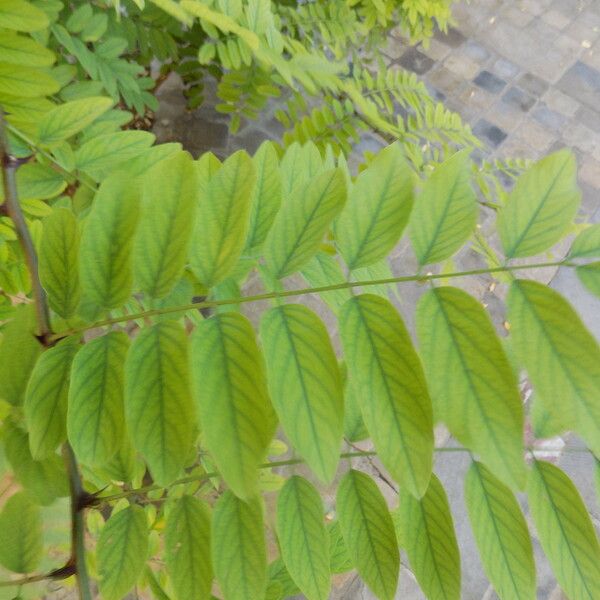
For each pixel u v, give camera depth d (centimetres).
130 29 51
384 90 54
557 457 75
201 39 63
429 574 19
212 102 98
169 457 15
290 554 19
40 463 19
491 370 15
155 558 33
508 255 16
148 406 15
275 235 17
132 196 15
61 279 17
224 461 14
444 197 16
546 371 14
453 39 126
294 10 56
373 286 20
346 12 59
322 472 14
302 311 16
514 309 15
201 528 20
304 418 15
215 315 15
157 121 94
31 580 19
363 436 22
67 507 22
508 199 16
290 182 21
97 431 16
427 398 15
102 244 16
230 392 15
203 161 19
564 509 18
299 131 52
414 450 15
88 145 23
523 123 118
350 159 95
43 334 18
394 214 16
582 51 131
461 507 77
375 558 19
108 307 16
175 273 16
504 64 125
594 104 124
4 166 19
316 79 31
